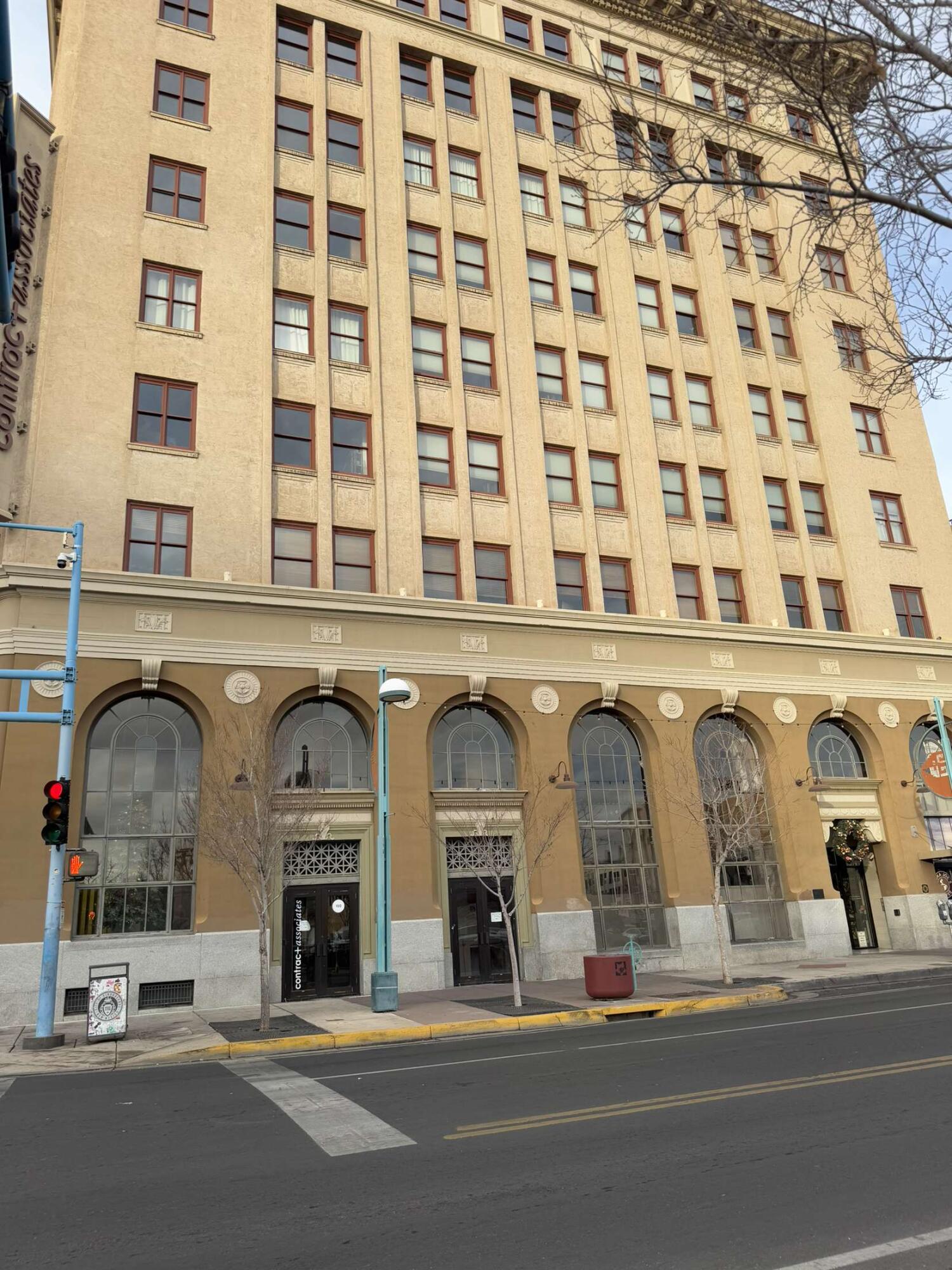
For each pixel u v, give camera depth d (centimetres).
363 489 2395
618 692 2484
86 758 1936
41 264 2170
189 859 1969
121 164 2342
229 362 2309
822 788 2656
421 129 2852
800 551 3009
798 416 3212
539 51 3141
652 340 3003
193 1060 1353
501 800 2284
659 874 2447
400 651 2252
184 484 2177
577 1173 659
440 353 2653
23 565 1917
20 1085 1167
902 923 2750
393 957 2053
